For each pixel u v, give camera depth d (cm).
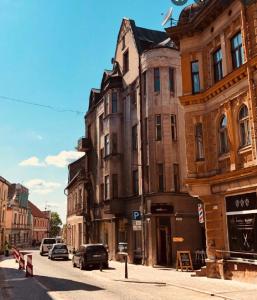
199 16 2031
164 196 2772
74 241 5369
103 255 2644
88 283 1844
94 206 4159
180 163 2880
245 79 1722
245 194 1739
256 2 1675
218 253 1892
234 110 1811
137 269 2545
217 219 1920
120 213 3325
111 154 3459
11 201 7150
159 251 2791
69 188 6266
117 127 3516
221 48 1934
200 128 2059
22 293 1495
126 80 3472
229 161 1850
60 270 2612
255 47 1664
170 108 2931
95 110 4359
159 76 2984
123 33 3594
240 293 1384
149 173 2894
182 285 1638
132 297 1370
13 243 7162
